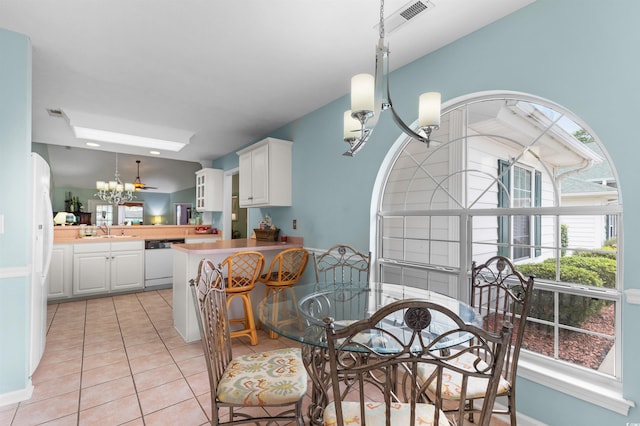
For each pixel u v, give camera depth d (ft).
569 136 5.82
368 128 4.77
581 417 5.25
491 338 3.05
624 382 4.81
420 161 8.35
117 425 5.94
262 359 5.48
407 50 7.38
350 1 5.68
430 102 4.81
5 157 6.50
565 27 5.38
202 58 7.71
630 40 4.74
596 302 5.49
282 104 10.78
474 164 7.23
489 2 5.74
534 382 5.82
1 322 6.50
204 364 8.40
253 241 12.97
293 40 6.95
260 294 11.41
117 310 13.33
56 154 21.83
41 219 7.55
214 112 11.53
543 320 6.15
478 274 6.45
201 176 19.60
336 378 3.19
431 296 6.25
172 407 6.52
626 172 4.77
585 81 5.17
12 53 6.55
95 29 6.50
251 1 5.67
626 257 4.79
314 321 4.88
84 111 11.28
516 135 6.53
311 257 11.48
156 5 5.78
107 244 15.57
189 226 19.66
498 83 6.24
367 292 6.71
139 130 12.85
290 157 12.71
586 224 5.60
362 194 9.39
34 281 7.22
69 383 7.40
